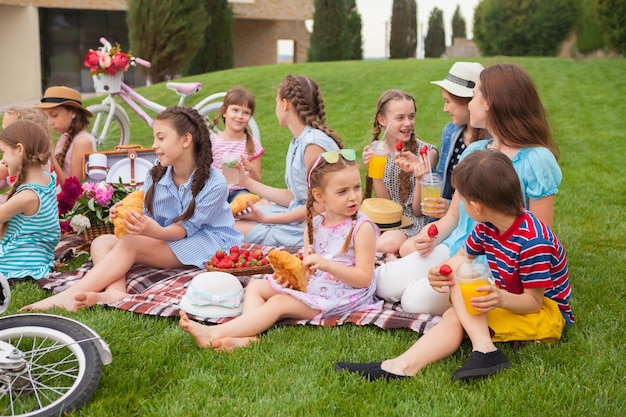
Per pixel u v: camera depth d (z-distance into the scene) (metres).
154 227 3.76
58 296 3.52
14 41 17.59
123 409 2.52
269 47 24.41
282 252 3.17
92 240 4.45
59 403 2.42
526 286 2.90
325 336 3.15
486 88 3.23
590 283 3.92
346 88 12.73
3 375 2.46
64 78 19.47
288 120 4.37
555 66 13.96
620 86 11.90
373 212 4.25
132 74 20.22
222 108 5.37
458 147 4.11
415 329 3.17
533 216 2.94
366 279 3.33
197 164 3.97
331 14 20.66
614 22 14.80
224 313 3.35
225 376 2.77
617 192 6.32
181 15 16.41
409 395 2.64
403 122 4.43
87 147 5.21
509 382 2.71
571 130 9.32
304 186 4.39
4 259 3.88
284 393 2.66
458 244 3.48
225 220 4.22
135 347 3.01
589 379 2.74
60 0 18.17
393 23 30.16
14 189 3.97
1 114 11.72
